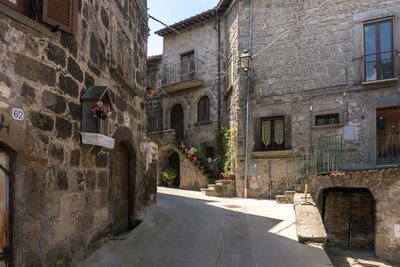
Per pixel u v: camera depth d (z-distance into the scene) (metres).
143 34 7.59
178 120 15.50
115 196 5.45
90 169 4.21
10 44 2.76
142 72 7.36
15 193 2.74
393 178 7.20
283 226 6.17
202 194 11.27
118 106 5.43
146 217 6.57
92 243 4.23
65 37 3.62
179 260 4.17
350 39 10.00
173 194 10.79
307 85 10.46
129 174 6.29
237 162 11.20
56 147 3.38
